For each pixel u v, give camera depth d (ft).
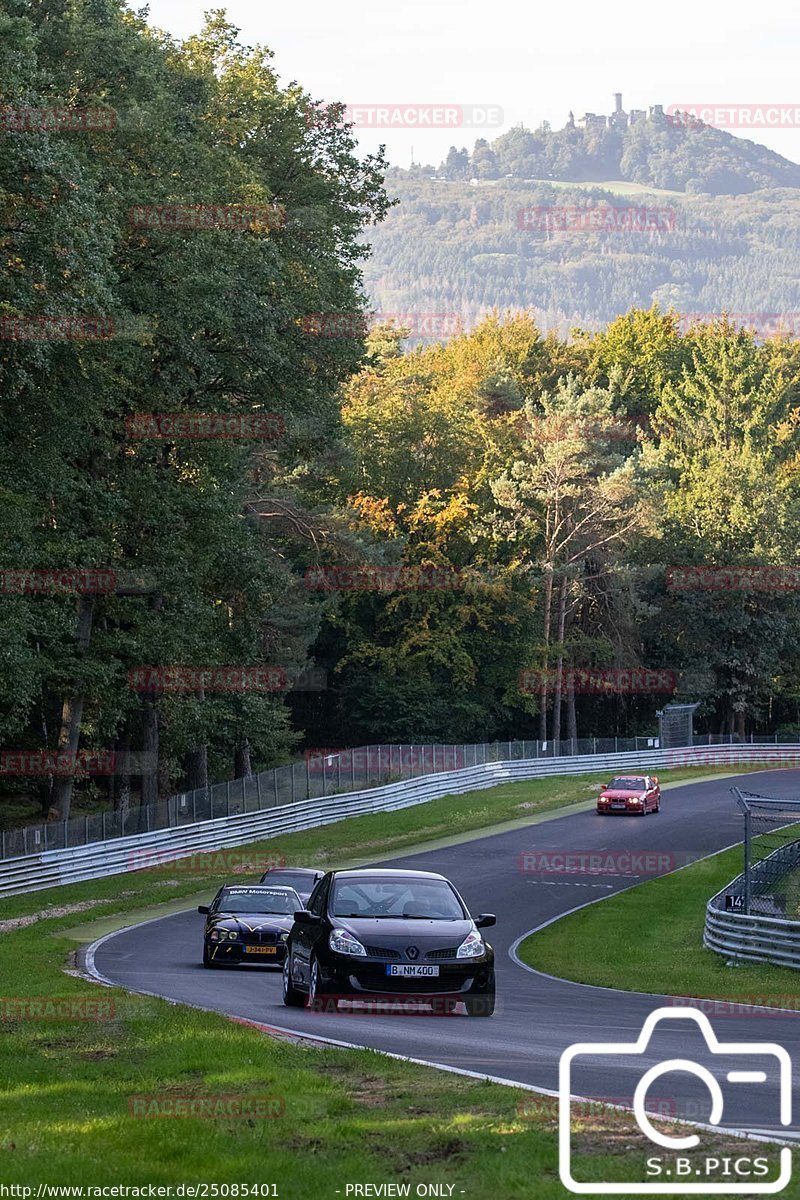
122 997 95.66
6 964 130.31
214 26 257.75
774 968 134.10
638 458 495.41
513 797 345.92
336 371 245.86
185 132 215.51
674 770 430.61
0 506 183.42
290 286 234.58
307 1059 67.00
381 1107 56.03
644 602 476.95
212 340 222.28
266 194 222.89
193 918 184.14
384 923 92.43
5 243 157.69
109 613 234.99
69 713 236.63
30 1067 67.46
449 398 489.67
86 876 222.69
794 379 599.16
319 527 347.15
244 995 105.91
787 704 548.72
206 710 258.57
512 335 638.94
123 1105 57.88
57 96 184.55
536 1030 83.87
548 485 454.40
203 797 259.39
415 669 462.19
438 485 470.39
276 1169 46.14
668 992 118.21
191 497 229.45
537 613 474.49
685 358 633.20
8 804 321.93
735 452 512.63
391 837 282.15
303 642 360.07
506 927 173.17
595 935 164.35
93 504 208.44
